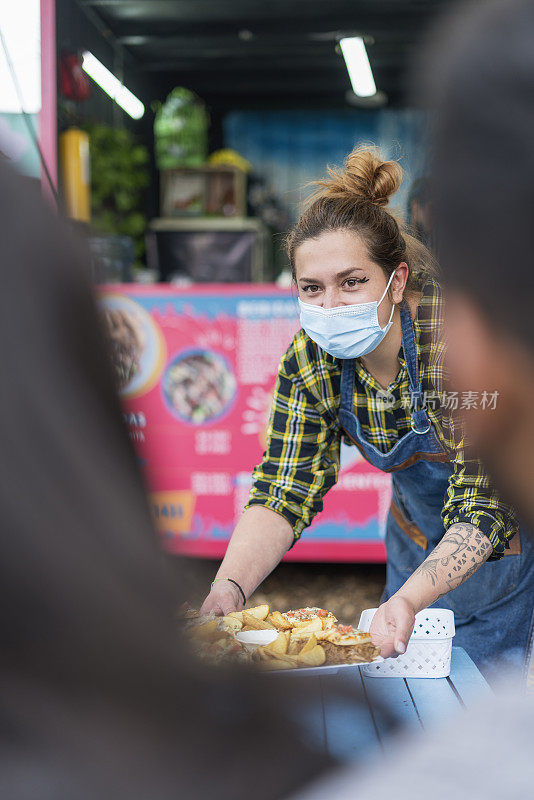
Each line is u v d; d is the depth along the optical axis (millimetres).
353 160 2207
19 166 523
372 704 549
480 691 1776
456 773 467
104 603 482
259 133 10852
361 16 7645
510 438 683
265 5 7336
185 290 5027
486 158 610
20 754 476
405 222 2252
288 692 521
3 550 474
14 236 489
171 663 493
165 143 9234
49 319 488
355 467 5055
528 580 2535
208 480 5090
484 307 632
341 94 10516
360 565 5938
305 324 2188
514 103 599
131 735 476
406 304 2189
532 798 449
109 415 496
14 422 476
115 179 7676
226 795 467
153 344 5059
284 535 2256
